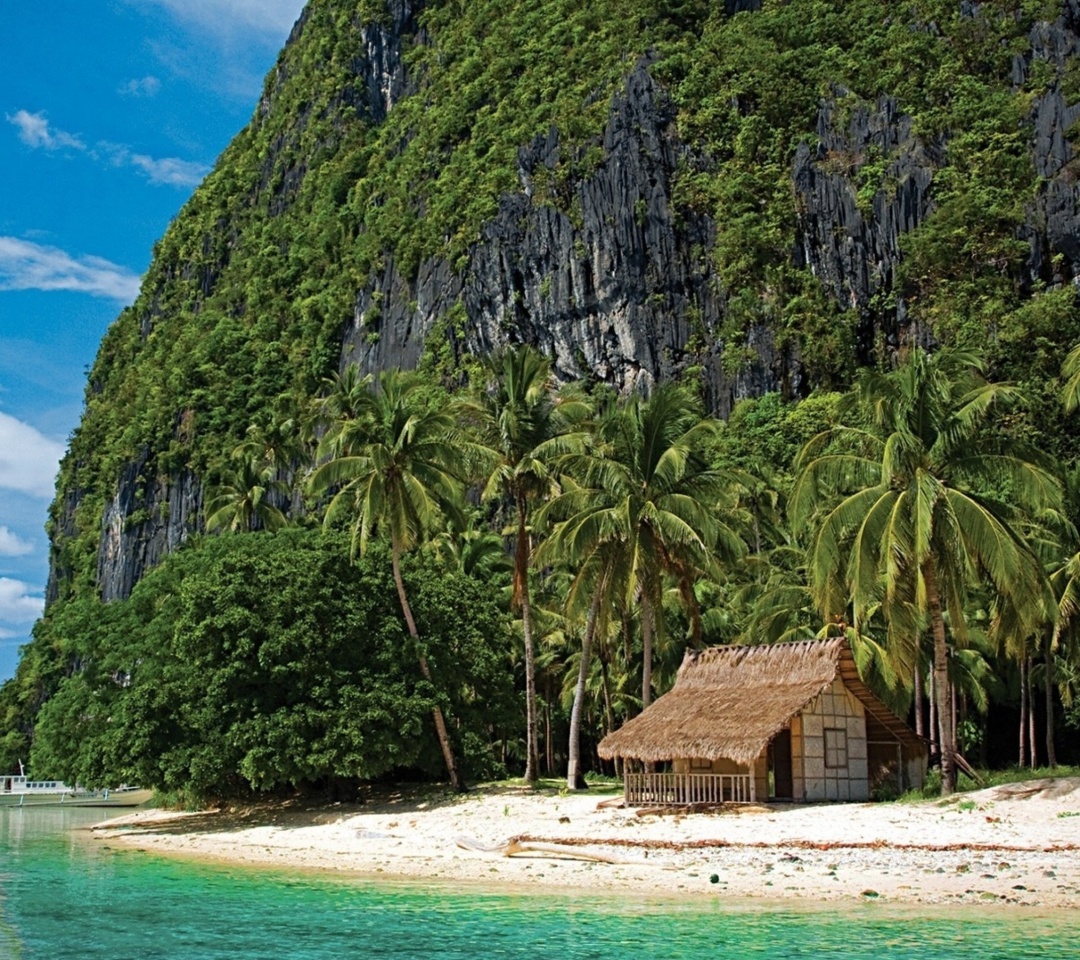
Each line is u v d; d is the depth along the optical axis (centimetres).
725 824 2820
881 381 3056
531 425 4228
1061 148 10094
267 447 8712
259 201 19512
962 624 3131
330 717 3891
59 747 4678
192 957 1794
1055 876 2102
